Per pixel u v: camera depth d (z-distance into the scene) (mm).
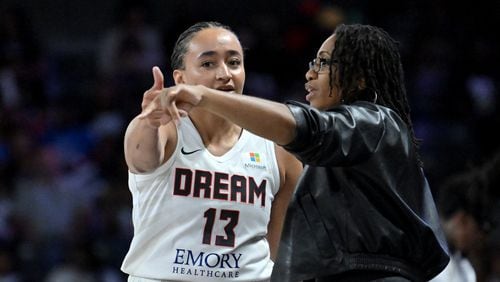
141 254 8977
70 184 19625
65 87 23109
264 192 9086
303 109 6738
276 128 6598
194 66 8969
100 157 20188
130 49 22812
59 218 19078
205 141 8984
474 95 23688
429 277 7535
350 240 7156
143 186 8844
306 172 7559
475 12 25297
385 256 7168
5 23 22469
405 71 23922
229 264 8891
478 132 22516
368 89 7535
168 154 8758
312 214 7344
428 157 21406
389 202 7168
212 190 8859
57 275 17359
